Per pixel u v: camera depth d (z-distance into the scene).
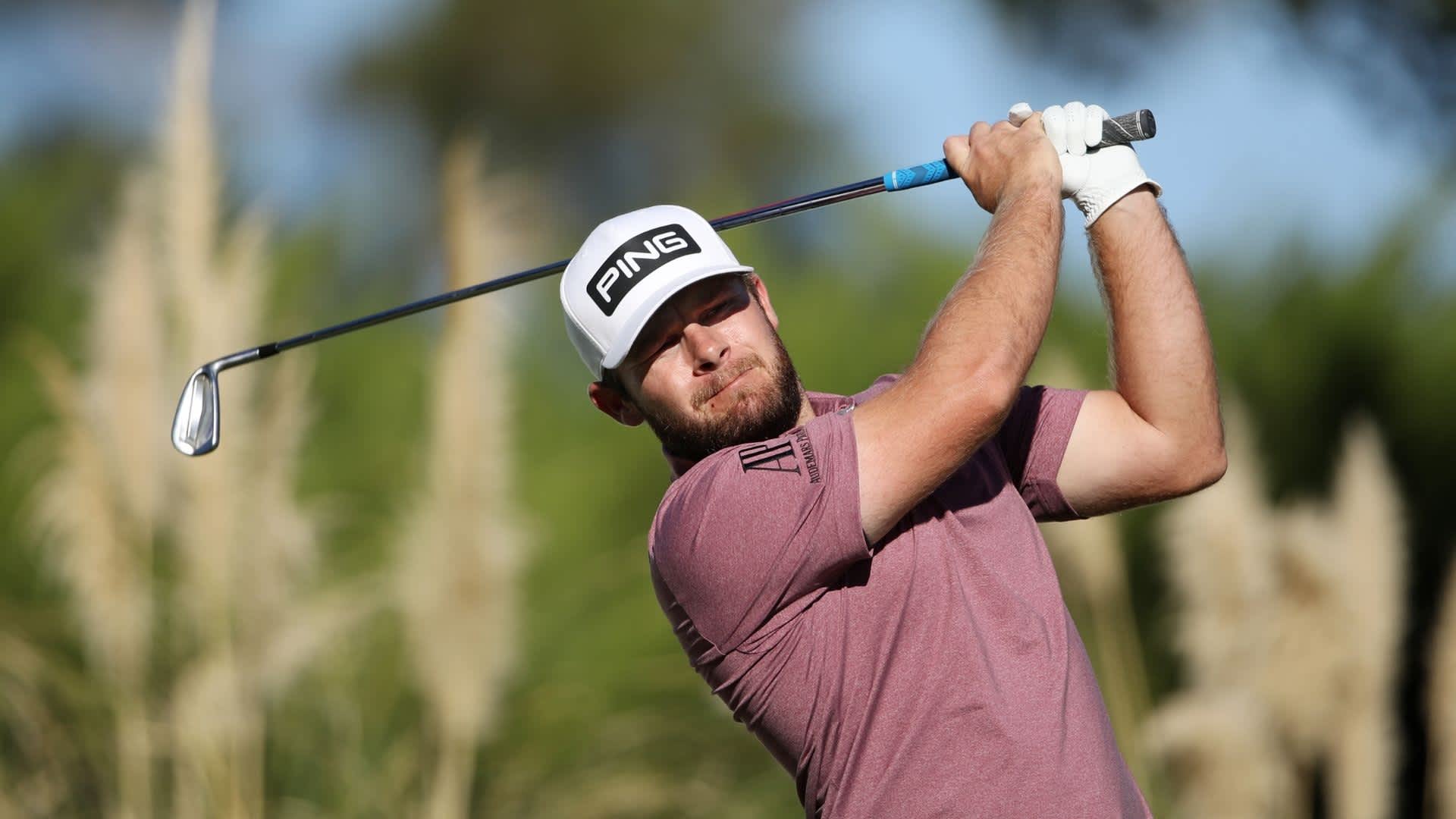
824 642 8.77
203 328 19.52
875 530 8.68
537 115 77.38
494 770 20.86
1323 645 22.53
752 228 31.08
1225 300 33.69
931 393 8.56
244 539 19.59
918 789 8.48
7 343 24.84
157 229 20.03
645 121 78.19
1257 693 22.14
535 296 28.12
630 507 24.47
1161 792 22.45
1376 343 32.94
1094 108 9.88
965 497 9.14
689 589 9.08
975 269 9.04
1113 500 9.95
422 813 19.86
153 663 20.80
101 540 19.45
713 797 21.42
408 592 18.86
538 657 21.41
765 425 9.52
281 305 25.45
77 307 25.59
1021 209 9.29
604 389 10.17
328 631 20.27
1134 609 28.36
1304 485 31.72
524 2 76.69
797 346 28.55
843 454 8.62
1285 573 22.77
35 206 28.92
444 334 18.88
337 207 30.91
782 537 8.67
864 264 32.38
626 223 9.89
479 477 18.61
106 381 19.33
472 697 18.83
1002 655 8.67
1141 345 9.77
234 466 19.50
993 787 8.40
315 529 21.48
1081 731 8.62
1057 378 23.41
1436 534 31.72
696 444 9.62
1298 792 23.42
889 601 8.73
